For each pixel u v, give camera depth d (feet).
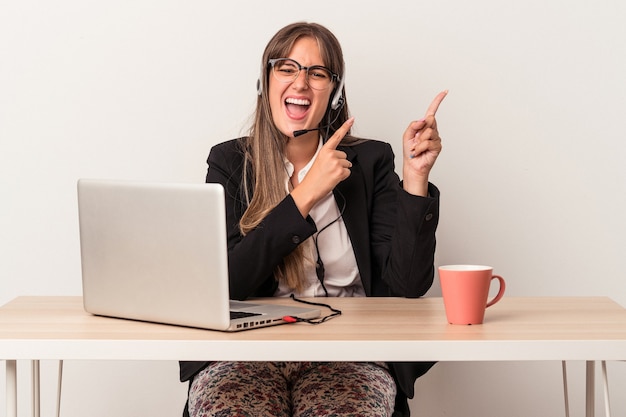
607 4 7.88
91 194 4.64
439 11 7.89
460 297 4.41
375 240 6.48
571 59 7.93
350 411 4.87
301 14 7.86
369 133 7.98
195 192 4.19
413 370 5.89
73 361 8.04
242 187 6.35
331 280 6.40
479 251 8.09
